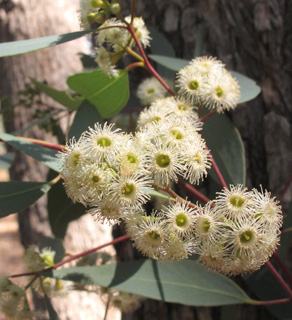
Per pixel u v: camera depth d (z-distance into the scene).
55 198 0.37
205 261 0.22
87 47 0.72
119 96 0.33
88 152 0.22
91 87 0.32
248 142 0.39
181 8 0.41
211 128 0.33
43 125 0.43
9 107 0.44
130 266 0.31
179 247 0.22
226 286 0.32
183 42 0.41
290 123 0.38
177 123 0.24
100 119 0.32
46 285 0.35
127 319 0.41
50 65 0.69
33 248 0.35
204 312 0.39
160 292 0.31
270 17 0.38
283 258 0.35
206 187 0.38
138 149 0.23
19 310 0.32
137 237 0.23
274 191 0.38
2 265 1.08
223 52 0.39
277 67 0.38
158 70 0.40
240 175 0.33
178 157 0.23
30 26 0.72
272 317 0.37
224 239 0.22
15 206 0.30
